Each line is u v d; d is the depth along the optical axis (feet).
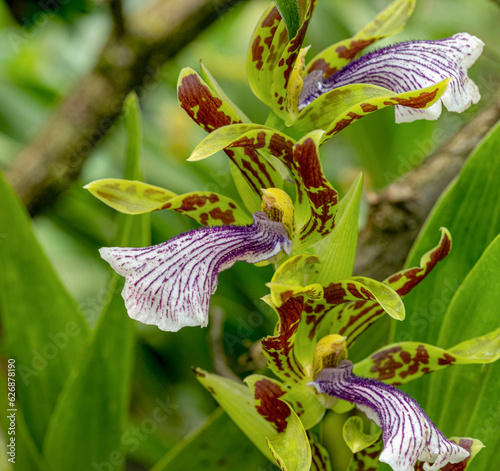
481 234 1.24
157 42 1.37
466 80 1.10
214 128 1.10
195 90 1.08
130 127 1.24
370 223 1.29
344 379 1.13
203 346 1.52
